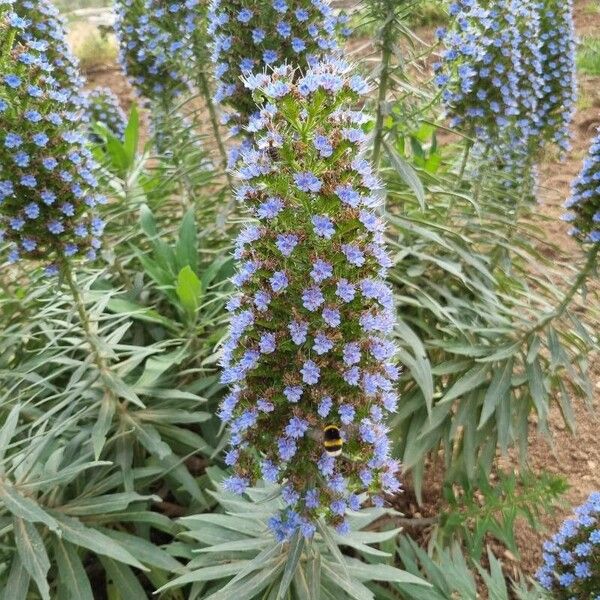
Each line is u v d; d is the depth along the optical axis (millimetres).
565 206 630
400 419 686
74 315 665
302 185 325
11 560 547
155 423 632
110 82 2018
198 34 744
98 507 546
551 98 843
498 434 678
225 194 844
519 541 753
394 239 785
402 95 694
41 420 542
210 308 720
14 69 481
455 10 633
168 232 815
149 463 627
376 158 660
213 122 808
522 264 1068
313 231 343
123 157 868
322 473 382
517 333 715
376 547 648
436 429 699
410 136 708
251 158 348
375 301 367
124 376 660
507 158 887
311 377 355
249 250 365
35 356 630
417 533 729
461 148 1033
